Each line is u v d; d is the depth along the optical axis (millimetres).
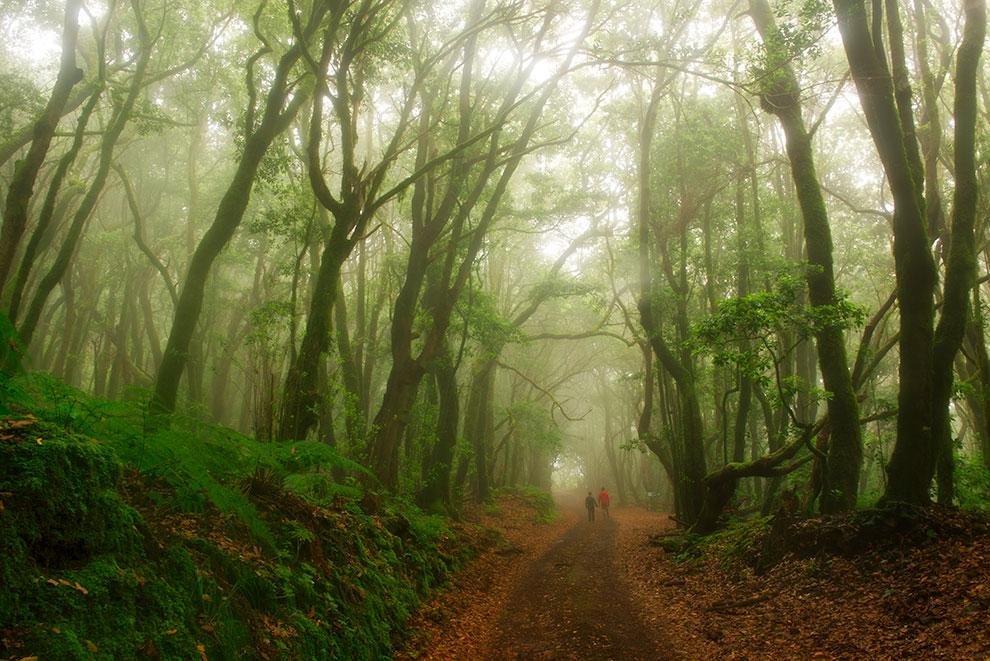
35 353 27672
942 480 13398
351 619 6551
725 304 12148
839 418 12633
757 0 15984
